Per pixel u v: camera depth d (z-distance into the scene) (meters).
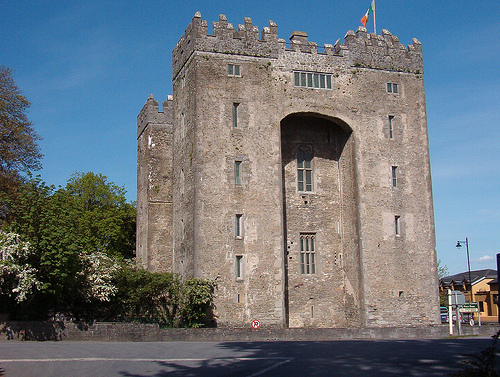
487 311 66.25
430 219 40.50
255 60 38.84
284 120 40.72
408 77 42.09
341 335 31.70
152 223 43.62
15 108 42.12
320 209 40.44
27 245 28.75
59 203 30.86
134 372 16.34
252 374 15.73
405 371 15.74
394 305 38.34
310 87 39.69
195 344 25.81
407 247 39.47
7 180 39.53
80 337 29.27
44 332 29.12
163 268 43.09
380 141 40.44
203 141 36.84
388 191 39.88
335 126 41.81
